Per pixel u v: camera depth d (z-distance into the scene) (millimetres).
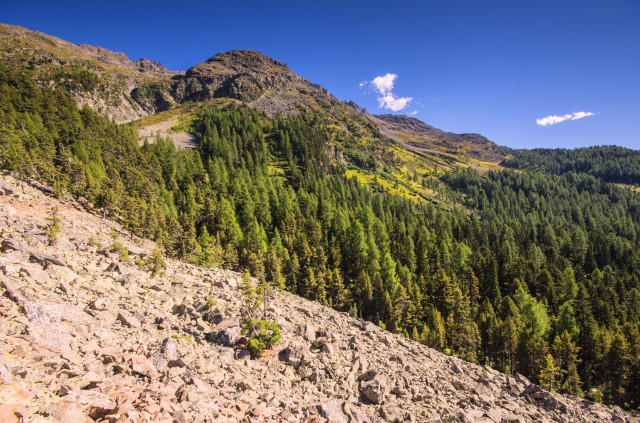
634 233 182375
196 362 18562
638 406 44625
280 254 88250
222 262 74312
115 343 17438
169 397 14109
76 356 14438
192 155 186500
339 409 17859
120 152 126375
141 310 23109
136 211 73250
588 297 80250
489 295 88875
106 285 25078
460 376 27547
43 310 16500
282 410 16594
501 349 54781
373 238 108438
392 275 85375
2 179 55594
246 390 17547
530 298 71875
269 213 126125
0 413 8984
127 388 13719
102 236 44719
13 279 19234
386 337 31703
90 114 148000
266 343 23109
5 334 13625
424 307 77562
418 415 19922
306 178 194875
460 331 59344
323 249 98312
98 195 70312
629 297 85125
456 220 163000
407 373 25203
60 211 54031
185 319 25016
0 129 74500
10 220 31797
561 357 48469
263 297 27031
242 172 168250
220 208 107188
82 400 11391
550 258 128250
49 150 87938
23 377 11305
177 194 119000
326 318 34156
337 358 24609
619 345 47500
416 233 129500
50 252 27250
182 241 74000
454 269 100188
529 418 23062
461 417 19812
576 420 24016
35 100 139875
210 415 13992
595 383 54969
